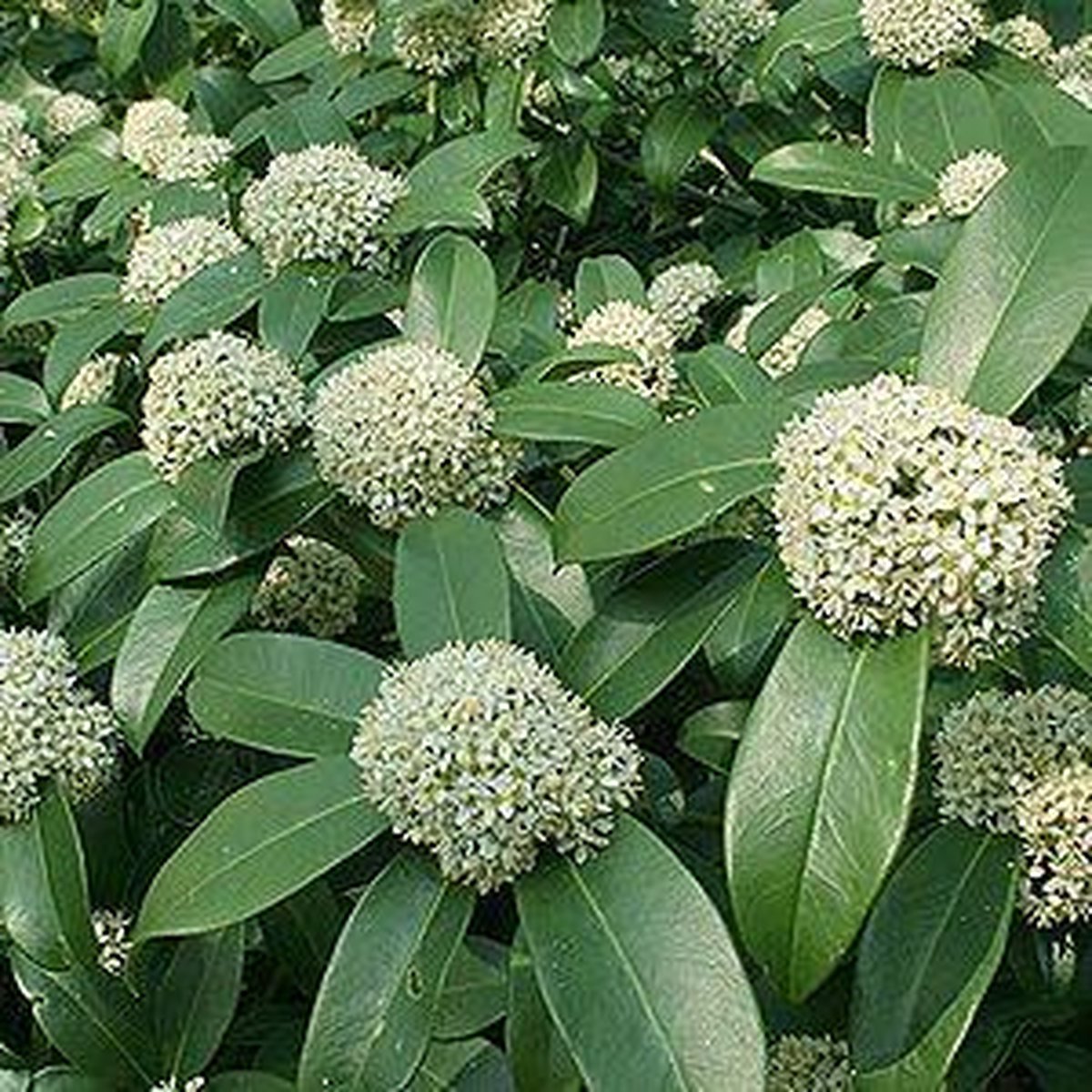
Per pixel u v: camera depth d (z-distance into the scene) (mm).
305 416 667
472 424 634
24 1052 669
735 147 1003
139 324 799
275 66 1039
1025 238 572
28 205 940
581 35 925
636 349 740
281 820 531
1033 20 1116
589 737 516
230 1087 586
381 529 658
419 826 508
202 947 603
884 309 755
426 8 913
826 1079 574
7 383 804
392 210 780
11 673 612
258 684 585
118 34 1146
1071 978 591
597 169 998
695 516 549
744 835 494
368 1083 494
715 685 684
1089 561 516
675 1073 470
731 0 990
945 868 553
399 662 577
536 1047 522
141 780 709
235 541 648
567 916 497
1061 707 560
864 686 497
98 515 673
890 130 895
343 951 508
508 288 975
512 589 624
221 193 905
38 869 589
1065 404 718
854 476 490
